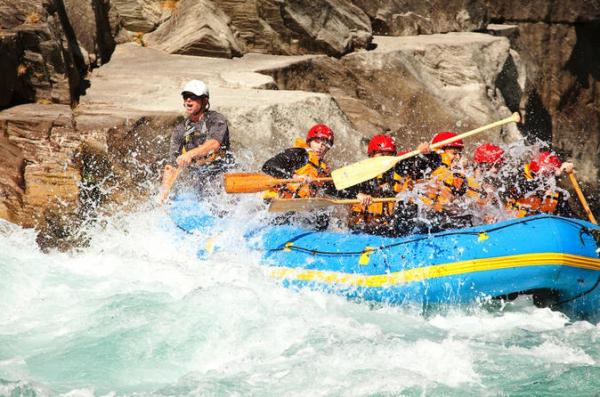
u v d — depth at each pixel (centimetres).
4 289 1900
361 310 1997
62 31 3077
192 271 2106
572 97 5359
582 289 1983
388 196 2241
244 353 1681
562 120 5319
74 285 1975
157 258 2234
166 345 1692
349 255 2055
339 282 2036
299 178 2153
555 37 5259
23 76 2816
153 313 1802
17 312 1816
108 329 1739
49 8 3041
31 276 1997
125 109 2842
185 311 1812
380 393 1542
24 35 2795
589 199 5162
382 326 1903
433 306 1986
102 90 3144
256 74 3406
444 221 2152
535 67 5169
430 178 2214
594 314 2048
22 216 2305
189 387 1536
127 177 2573
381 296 1998
